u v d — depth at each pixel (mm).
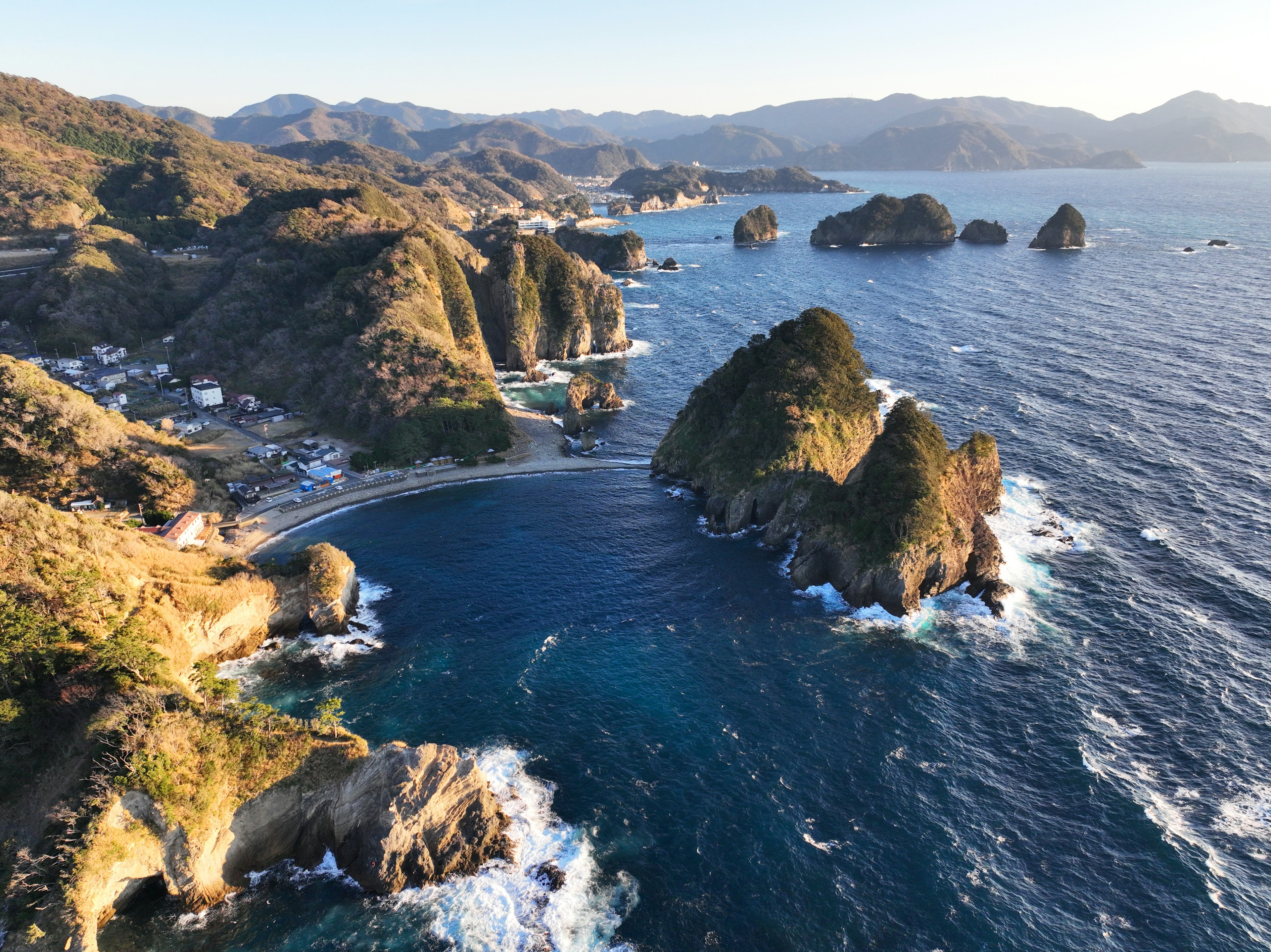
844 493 101500
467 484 128375
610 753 68812
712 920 53375
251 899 56062
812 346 124938
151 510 106250
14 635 59688
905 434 102938
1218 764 65438
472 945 52156
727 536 111438
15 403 106438
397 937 52875
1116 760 66500
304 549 98375
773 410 117562
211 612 78562
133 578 75000
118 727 55500
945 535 93188
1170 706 72688
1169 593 90188
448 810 58344
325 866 59125
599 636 86375
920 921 52938
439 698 76188
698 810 62594
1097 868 56562
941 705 74312
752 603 93625
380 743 69625
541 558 103688
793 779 65562
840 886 55656
